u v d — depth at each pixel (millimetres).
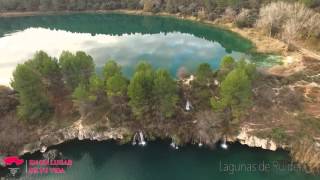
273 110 80125
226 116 76250
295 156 68250
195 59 131375
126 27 191750
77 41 160750
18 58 135000
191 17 197875
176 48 146375
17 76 73125
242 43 146625
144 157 72875
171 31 177500
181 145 74438
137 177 67625
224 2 182375
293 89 90562
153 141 76312
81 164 71688
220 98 79250
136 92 70562
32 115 77625
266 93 84500
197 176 67125
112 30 184750
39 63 83625
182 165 70312
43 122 79875
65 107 84125
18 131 76875
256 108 80500
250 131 73625
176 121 77250
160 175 67938
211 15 185000
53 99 86062
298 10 134875
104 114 80000
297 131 72438
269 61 119500
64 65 81688
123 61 130625
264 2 168625
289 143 70250
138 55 137625
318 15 128875
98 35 172625
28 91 74938
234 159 70500
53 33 178625
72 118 81375
